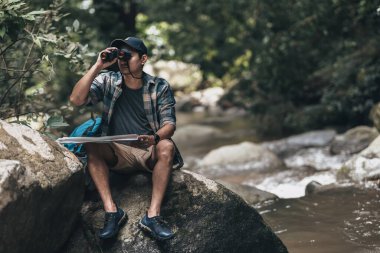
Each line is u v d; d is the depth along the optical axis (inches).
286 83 468.8
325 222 213.2
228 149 363.9
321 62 466.6
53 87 366.3
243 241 165.2
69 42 198.2
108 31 466.6
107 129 163.9
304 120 465.7
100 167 161.0
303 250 185.9
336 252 181.3
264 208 240.7
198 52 747.4
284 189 277.1
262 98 518.0
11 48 207.6
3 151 137.4
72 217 153.6
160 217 155.9
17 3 179.6
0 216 122.3
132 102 165.2
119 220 156.1
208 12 613.0
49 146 147.3
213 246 160.4
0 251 125.9
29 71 209.0
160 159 160.4
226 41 714.8
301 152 371.9
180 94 929.5
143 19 726.5
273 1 443.8
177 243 157.6
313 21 409.1
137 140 157.6
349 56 439.5
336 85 439.2
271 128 494.0
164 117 163.2
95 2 455.2
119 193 165.6
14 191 126.0
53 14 209.8
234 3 536.4
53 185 139.2
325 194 249.6
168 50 670.5
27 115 207.8
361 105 415.8
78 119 351.3
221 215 164.2
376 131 355.9
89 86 158.4
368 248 182.2
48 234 144.3
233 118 649.6
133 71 161.3
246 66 655.8
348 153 346.6
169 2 661.3
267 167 339.9
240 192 251.3
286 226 213.3
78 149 169.5
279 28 457.4
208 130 522.3
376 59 417.7
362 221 209.8
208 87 934.4
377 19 383.6
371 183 253.4
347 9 389.7
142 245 155.1
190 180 167.3
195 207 163.6
